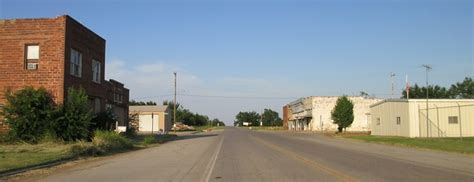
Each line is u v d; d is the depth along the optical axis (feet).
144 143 115.24
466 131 156.25
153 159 71.72
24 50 107.45
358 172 50.85
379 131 189.67
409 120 156.97
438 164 60.49
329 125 311.06
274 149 95.14
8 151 78.64
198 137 172.86
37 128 99.96
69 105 102.63
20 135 98.99
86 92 118.62
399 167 56.39
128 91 188.44
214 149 95.86
